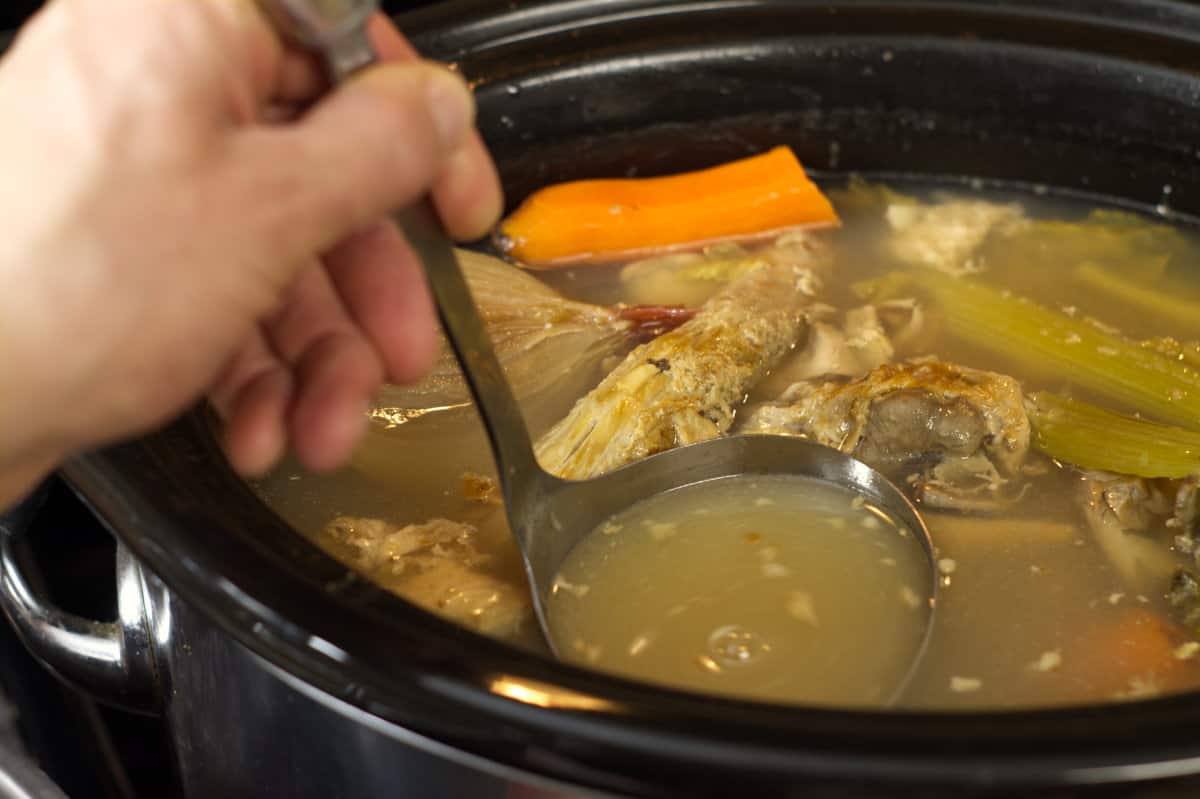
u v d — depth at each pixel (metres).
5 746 0.59
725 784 0.40
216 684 0.49
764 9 0.68
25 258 0.40
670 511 0.53
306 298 0.47
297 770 0.48
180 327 0.41
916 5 0.68
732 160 0.70
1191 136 0.65
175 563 0.44
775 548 0.52
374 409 0.59
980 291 0.64
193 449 0.48
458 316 0.46
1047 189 0.70
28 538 0.72
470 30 0.66
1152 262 0.66
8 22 0.69
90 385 0.41
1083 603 0.52
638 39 0.67
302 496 0.56
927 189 0.71
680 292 0.65
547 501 0.50
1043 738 0.40
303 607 0.43
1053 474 0.57
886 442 0.56
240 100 0.42
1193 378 0.60
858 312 0.63
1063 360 0.61
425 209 0.45
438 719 0.42
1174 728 0.40
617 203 0.67
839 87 0.68
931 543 0.51
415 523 0.56
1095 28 0.66
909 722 0.41
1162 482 0.55
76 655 0.53
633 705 0.41
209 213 0.41
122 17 0.41
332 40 0.42
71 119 0.40
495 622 0.51
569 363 0.61
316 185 0.41
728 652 0.49
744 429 0.58
